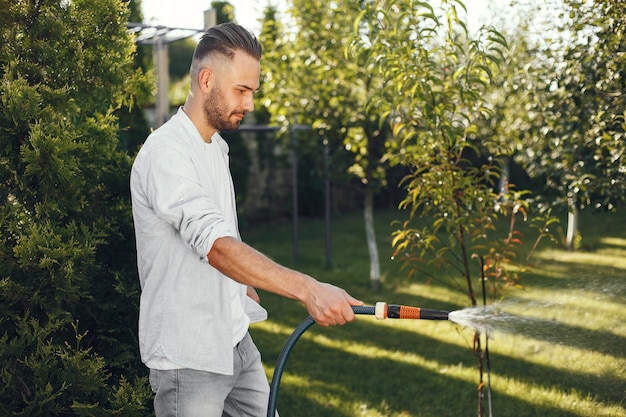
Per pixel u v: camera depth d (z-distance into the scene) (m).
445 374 4.65
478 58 3.12
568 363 4.48
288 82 7.34
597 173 3.86
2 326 2.54
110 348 2.76
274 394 2.15
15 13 2.59
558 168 4.07
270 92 7.46
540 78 4.13
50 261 2.42
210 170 2.18
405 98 3.43
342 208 14.66
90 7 2.72
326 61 7.08
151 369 2.13
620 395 3.90
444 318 2.12
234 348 2.27
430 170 3.28
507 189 3.42
